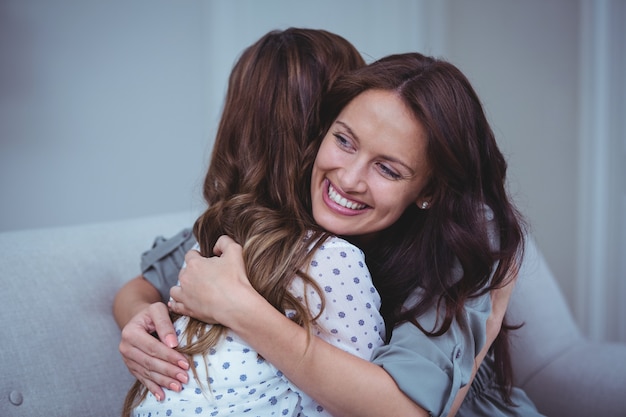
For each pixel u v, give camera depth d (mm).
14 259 1287
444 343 950
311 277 895
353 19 2688
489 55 2689
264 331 833
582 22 2404
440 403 886
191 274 904
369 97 944
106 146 2592
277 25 2639
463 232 995
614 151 2377
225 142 1213
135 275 1447
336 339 889
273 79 1161
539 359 1563
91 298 1322
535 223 2602
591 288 2436
